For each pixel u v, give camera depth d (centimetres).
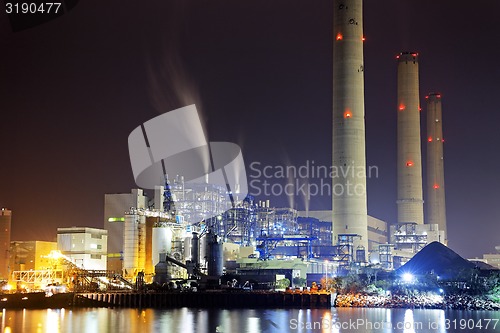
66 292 15288
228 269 18012
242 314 13462
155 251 17212
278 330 10794
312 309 14538
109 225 18625
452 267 16300
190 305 15138
